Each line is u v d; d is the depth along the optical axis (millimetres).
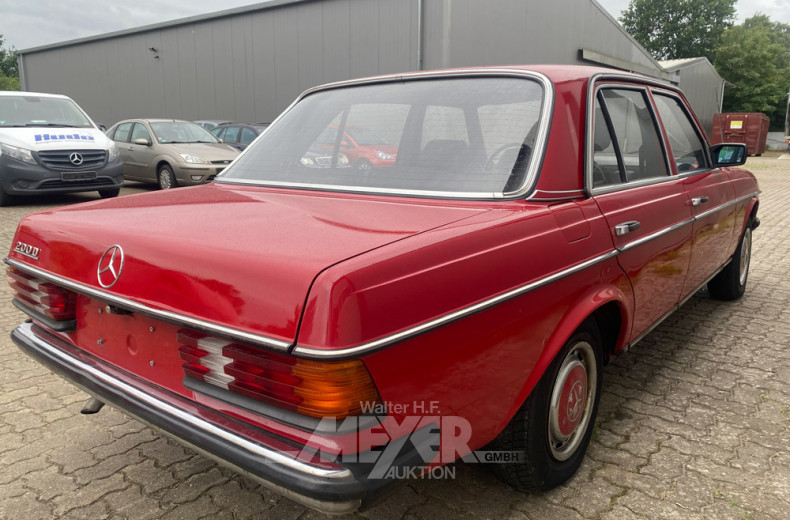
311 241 1682
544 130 2229
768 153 35906
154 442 2840
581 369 2414
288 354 1448
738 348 3953
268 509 2336
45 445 2803
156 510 2326
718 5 61531
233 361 1609
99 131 10531
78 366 2119
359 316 1441
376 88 2775
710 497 2377
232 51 19109
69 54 24781
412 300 1567
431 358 1640
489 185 2162
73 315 2219
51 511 2318
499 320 1852
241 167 2832
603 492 2412
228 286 1590
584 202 2324
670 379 3486
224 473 2586
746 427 2932
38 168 9453
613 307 2617
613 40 20359
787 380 3463
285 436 1561
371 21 15617
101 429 2961
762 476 2516
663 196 2945
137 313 1916
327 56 16797
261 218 1988
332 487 1451
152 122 12328
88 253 2006
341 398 1448
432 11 14438
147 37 21531
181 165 11203
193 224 1945
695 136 3711
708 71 31938
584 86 2461
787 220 9477
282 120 3008
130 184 14266
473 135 2324
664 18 64000
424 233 1749
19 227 2412
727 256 4344
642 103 3014
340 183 2432
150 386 1919
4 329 4387
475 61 15141
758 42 48844
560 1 17344
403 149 2424
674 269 3137
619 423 2973
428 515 2271
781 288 5410
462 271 1719
